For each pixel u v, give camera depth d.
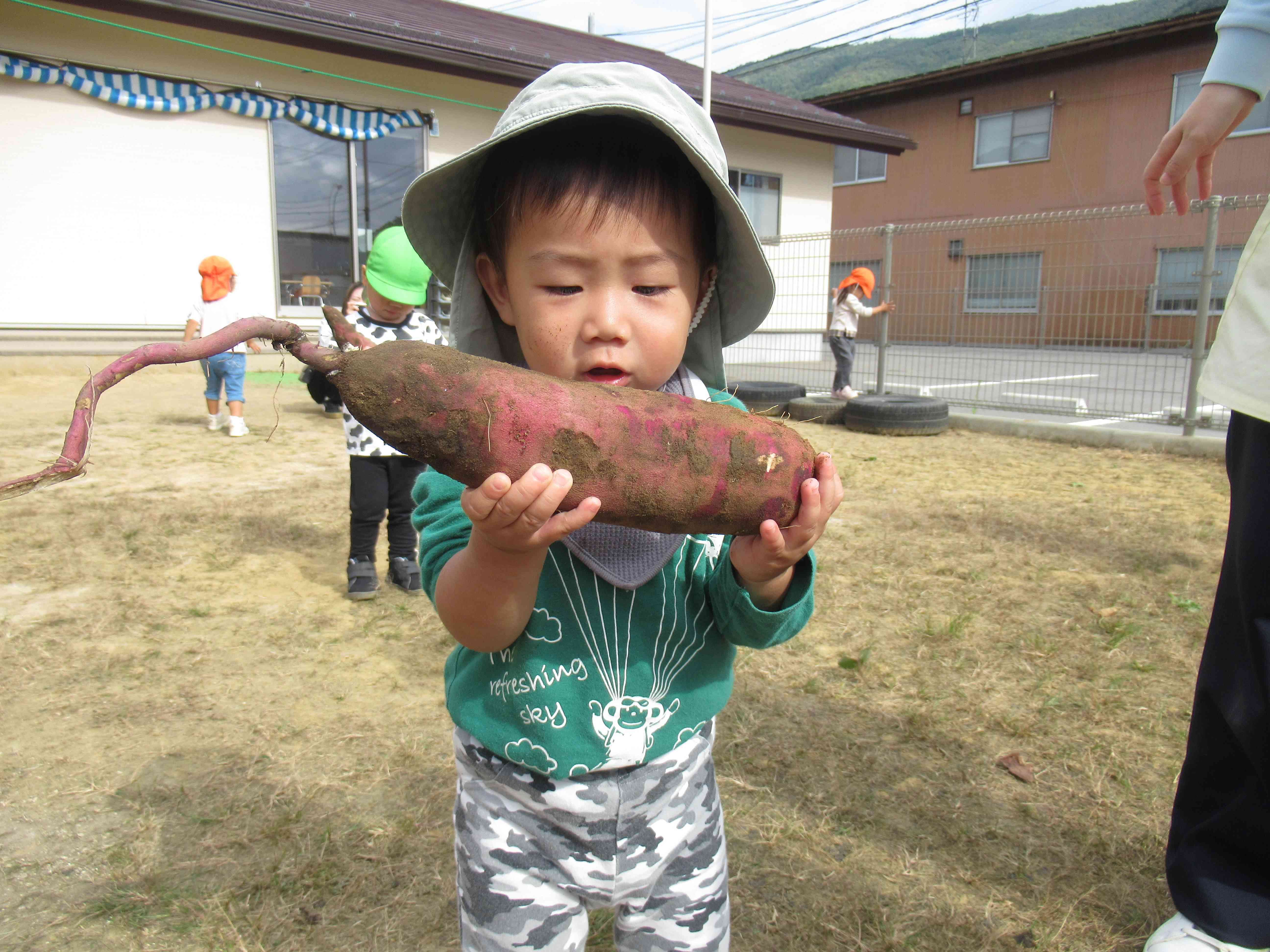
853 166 24.80
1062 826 2.32
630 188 1.21
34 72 9.76
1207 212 7.79
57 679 3.14
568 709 1.34
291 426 8.55
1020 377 14.07
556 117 1.21
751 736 2.76
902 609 3.85
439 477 1.46
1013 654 3.37
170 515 5.21
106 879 2.11
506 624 1.25
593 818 1.35
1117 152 20.06
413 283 4.01
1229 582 1.68
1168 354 8.64
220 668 3.26
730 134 15.05
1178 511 5.61
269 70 11.05
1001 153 21.94
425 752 2.68
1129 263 10.65
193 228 11.02
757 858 2.20
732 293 1.50
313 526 5.12
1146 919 1.99
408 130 12.29
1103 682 3.13
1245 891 1.71
